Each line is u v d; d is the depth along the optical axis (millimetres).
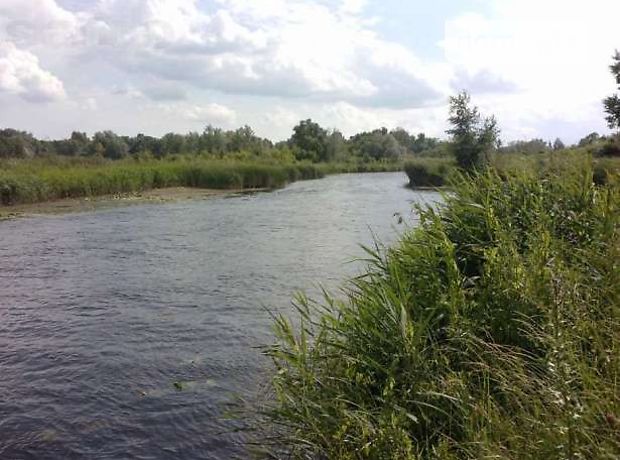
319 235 17297
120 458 4875
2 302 9984
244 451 4691
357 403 3844
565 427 2670
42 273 12328
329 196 34156
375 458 3275
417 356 3846
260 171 44594
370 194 35250
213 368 6723
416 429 3627
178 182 41844
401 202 28781
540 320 4109
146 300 10000
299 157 79438
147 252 14844
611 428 2574
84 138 84312
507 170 6555
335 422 3572
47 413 5738
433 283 4820
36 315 9188
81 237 17547
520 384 3359
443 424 3539
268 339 7645
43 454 4965
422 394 3572
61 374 6723
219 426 5215
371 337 4258
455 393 3574
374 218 21453
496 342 4250
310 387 4012
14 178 28516
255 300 9727
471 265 5410
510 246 4844
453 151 34031
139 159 53156
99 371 6777
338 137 85188
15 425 5500
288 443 3932
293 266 12539
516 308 4289
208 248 15359
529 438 2852
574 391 2961
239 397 5484
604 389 2920
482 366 3795
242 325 8359
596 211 5219
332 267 12273
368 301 4629
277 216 23000
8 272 12430
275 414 4062
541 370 3602
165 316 8984
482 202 5824
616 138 15484
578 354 3363
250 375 6434
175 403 5816
